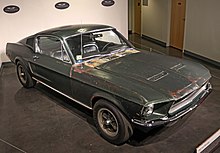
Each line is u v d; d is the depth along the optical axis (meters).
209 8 6.65
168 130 3.67
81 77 3.56
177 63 3.78
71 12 7.60
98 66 3.71
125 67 3.62
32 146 3.44
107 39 4.50
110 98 3.16
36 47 4.72
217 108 4.30
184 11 7.98
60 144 3.46
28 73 5.08
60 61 4.07
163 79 3.25
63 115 4.23
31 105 4.61
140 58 3.97
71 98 4.03
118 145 3.39
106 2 7.87
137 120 2.95
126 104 2.98
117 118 3.19
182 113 3.14
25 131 3.80
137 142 3.44
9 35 7.16
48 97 4.93
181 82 3.22
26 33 7.32
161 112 2.96
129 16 11.88
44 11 7.31
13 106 4.59
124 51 4.34
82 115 4.22
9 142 3.54
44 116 4.22
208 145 3.17
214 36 6.64
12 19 7.05
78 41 4.11
